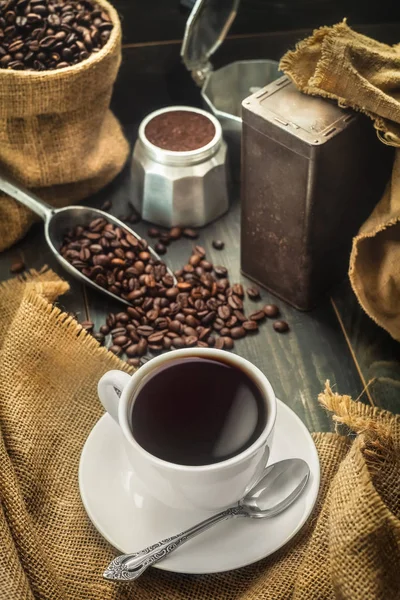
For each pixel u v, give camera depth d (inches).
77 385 33.6
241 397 29.5
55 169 40.0
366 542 28.5
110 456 30.7
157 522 29.8
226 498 29.3
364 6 45.1
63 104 38.1
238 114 44.0
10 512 30.0
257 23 45.2
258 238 37.7
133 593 29.9
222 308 37.7
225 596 29.9
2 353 33.7
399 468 30.3
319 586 29.2
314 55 34.8
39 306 34.3
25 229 40.1
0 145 39.1
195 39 41.1
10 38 39.2
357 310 38.0
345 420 30.5
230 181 41.8
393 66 34.4
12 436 32.1
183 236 40.9
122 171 43.4
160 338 36.5
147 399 29.5
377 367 36.2
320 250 36.8
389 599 28.6
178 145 40.4
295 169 34.8
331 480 31.5
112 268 38.4
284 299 38.4
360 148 35.4
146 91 45.9
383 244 35.4
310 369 36.2
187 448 28.8
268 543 29.3
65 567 30.3
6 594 28.7
